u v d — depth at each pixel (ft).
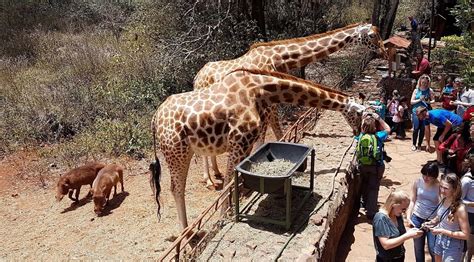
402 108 36.32
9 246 25.54
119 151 36.58
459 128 27.86
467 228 17.80
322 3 64.08
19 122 39.93
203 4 49.21
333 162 26.27
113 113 41.96
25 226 27.58
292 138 29.73
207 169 31.32
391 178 30.37
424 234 19.89
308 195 21.93
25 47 59.26
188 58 45.96
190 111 22.39
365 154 24.68
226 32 48.34
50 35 62.80
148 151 36.60
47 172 34.47
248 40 48.32
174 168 23.27
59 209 29.53
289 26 59.93
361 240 24.08
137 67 47.16
